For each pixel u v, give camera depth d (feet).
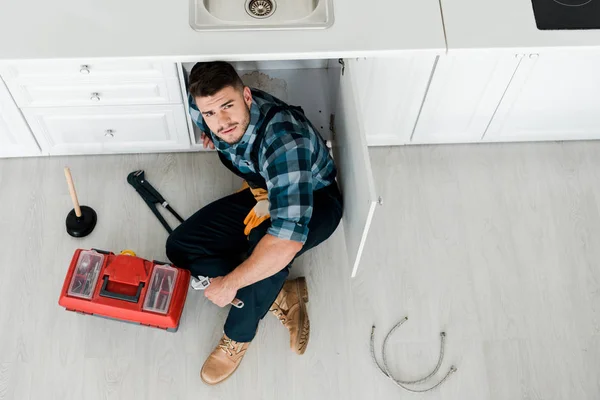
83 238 7.79
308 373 7.22
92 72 6.59
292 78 7.79
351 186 6.76
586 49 6.34
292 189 5.65
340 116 7.07
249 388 7.11
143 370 7.11
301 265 7.79
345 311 7.56
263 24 6.21
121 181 8.16
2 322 7.22
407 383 7.23
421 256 7.92
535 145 8.73
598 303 7.76
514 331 7.55
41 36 6.03
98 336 7.24
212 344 7.31
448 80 7.34
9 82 6.69
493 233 8.11
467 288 7.76
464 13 6.40
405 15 6.36
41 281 7.48
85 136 7.82
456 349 7.43
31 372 7.00
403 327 7.51
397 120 8.06
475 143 8.72
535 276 7.88
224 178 8.29
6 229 7.74
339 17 6.30
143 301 6.80
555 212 8.30
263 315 6.84
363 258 7.87
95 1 6.24
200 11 6.28
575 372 7.37
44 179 8.09
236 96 5.58
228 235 7.06
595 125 8.37
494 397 7.20
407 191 8.32
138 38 6.08
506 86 7.48
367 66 7.07
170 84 6.90
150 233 7.87
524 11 6.45
